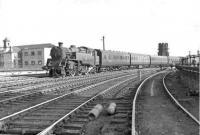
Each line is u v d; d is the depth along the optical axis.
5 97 14.06
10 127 7.68
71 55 31.97
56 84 21.20
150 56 62.75
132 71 46.81
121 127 7.62
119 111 9.88
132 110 9.27
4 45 85.56
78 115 9.18
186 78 19.66
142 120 8.65
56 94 15.31
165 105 11.50
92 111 9.13
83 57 34.03
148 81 25.67
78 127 7.51
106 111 10.15
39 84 20.50
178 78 28.25
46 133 6.54
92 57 37.19
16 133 7.06
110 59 43.25
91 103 11.95
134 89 17.77
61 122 7.91
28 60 81.81
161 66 69.94
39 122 8.27
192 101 12.41
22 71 42.41
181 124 8.13
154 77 32.34
